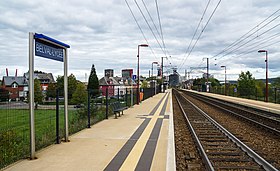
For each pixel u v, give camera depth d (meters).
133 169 6.64
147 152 8.23
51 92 12.62
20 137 8.97
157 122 14.77
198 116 21.00
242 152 9.27
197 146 10.07
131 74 31.89
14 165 6.88
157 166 6.88
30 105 7.41
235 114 21.44
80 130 12.18
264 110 23.77
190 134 13.10
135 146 8.98
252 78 57.28
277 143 11.27
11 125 8.59
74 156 7.71
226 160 8.28
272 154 9.43
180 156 8.98
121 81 116.56
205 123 17.06
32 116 7.44
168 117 17.12
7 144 7.94
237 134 13.24
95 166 6.84
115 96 25.11
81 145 9.06
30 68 7.38
